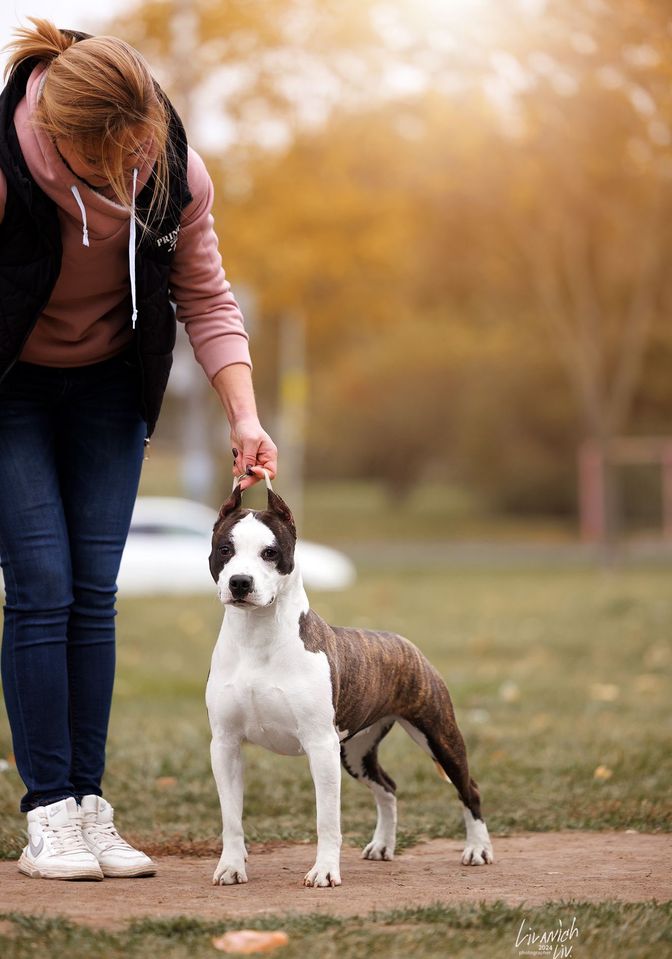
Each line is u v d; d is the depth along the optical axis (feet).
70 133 15.72
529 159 74.49
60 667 17.57
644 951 13.33
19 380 17.70
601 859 19.02
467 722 32.14
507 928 14.19
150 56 78.64
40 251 16.44
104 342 17.88
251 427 18.28
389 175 81.05
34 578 17.38
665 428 143.95
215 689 17.26
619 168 72.13
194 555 76.13
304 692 16.89
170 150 17.03
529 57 65.21
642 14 55.36
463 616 56.65
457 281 92.53
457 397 163.32
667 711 34.14
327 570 74.23
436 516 169.99
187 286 18.79
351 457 175.94
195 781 24.94
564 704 35.40
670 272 82.69
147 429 18.79
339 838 17.13
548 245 82.17
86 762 18.16
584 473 128.06
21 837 19.52
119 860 17.48
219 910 15.26
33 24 16.49
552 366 151.33
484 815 22.41
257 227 81.76
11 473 17.52
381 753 27.81
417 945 13.50
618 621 54.13
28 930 13.75
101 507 18.24
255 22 75.61
